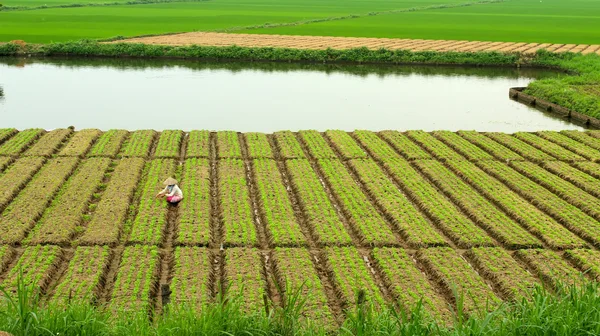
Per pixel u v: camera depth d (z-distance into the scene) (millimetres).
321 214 25250
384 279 20266
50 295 18688
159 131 41000
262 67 71375
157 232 23078
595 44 87750
